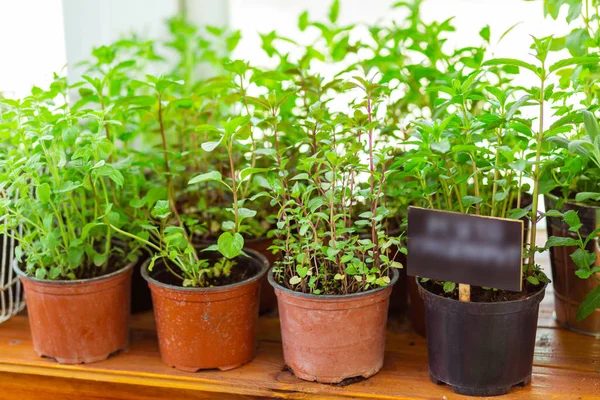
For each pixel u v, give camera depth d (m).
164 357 0.90
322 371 0.84
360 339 0.84
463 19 1.36
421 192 0.90
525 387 0.84
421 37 1.05
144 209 0.97
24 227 1.03
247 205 1.06
